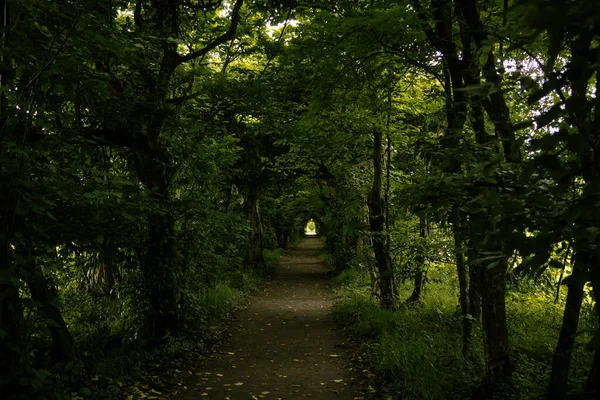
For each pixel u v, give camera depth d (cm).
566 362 402
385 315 977
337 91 761
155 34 655
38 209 335
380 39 579
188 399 590
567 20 143
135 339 780
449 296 1194
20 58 355
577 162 218
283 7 801
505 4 332
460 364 596
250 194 2245
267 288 1838
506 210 218
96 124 699
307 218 2958
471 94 226
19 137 401
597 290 274
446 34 524
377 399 565
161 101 769
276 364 767
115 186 557
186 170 934
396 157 1163
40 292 479
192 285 975
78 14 362
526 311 904
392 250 1122
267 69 895
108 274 1010
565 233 219
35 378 325
